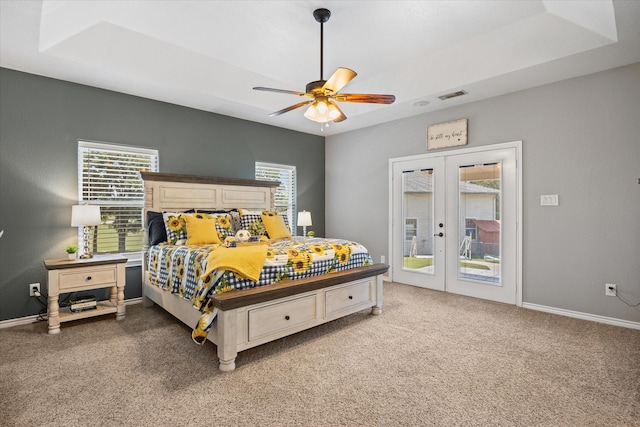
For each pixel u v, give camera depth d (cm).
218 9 279
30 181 334
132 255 399
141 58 339
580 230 342
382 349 266
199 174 456
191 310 277
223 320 228
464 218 433
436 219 461
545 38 300
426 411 185
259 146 525
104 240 380
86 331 305
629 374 225
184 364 239
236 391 204
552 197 359
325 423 175
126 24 293
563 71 331
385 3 267
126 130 393
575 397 198
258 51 350
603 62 311
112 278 333
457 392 204
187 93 394
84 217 324
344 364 240
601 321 329
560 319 338
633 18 238
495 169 402
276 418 179
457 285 440
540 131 367
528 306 377
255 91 434
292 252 292
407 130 493
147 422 175
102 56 319
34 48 285
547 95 363
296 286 266
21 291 329
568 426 173
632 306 313
